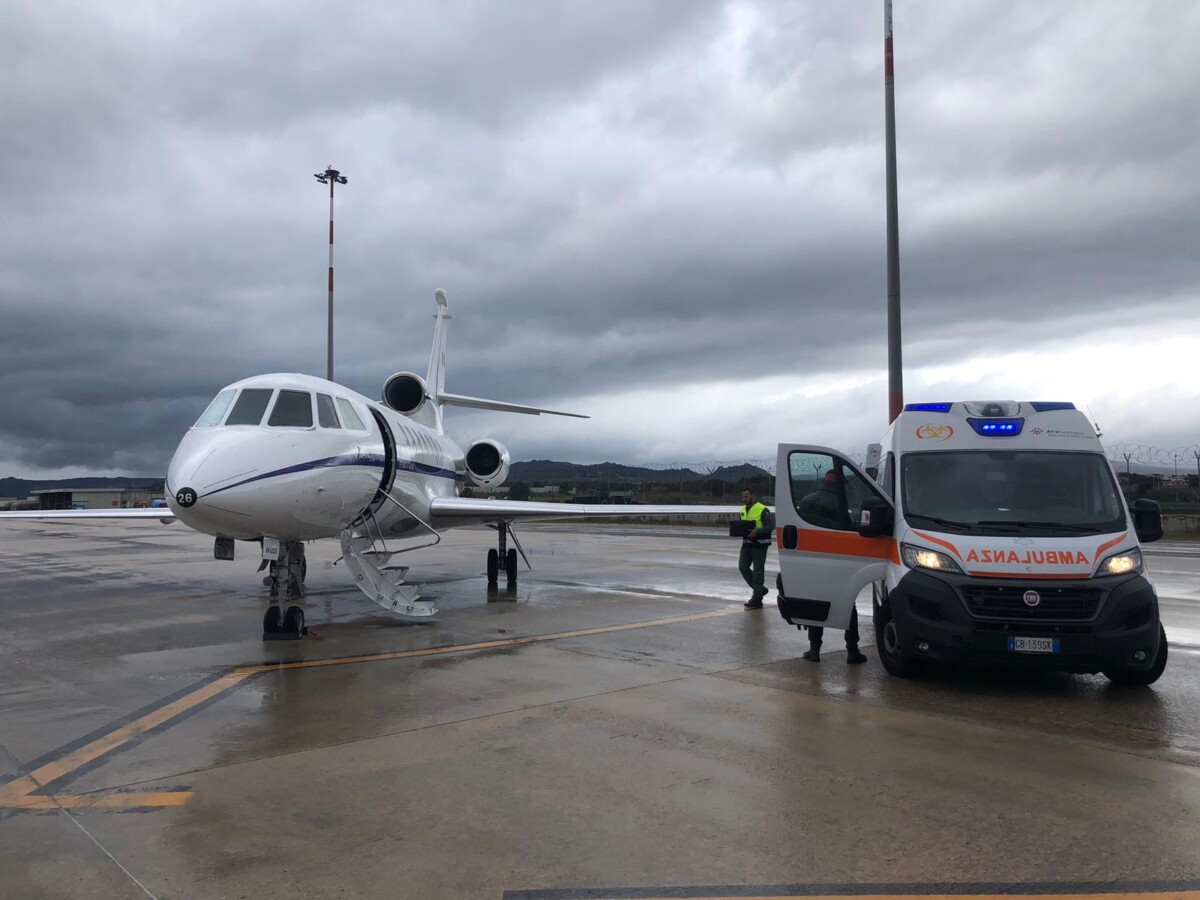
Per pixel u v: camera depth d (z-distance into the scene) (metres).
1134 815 4.37
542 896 3.50
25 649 9.37
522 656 8.82
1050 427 8.20
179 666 8.38
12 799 4.66
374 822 4.29
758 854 3.90
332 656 8.86
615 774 5.02
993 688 7.33
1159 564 19.58
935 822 4.28
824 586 8.35
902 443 8.30
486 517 14.17
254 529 9.24
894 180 15.04
